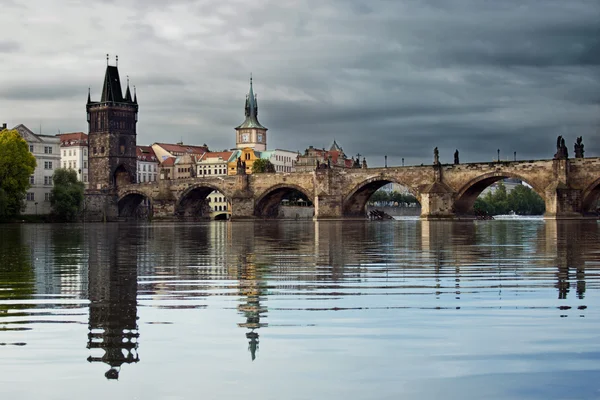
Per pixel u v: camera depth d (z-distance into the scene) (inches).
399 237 3297.2
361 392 619.2
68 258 1990.7
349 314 957.2
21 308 1021.2
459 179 7391.7
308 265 1691.7
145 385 638.5
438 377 659.4
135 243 2913.4
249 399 602.2
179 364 705.6
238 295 1147.3
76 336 826.8
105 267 1674.5
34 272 1551.4
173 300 1093.8
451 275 1422.2
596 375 660.7
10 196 7588.6
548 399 598.2
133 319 930.1
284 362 710.5
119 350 762.8
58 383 646.5
